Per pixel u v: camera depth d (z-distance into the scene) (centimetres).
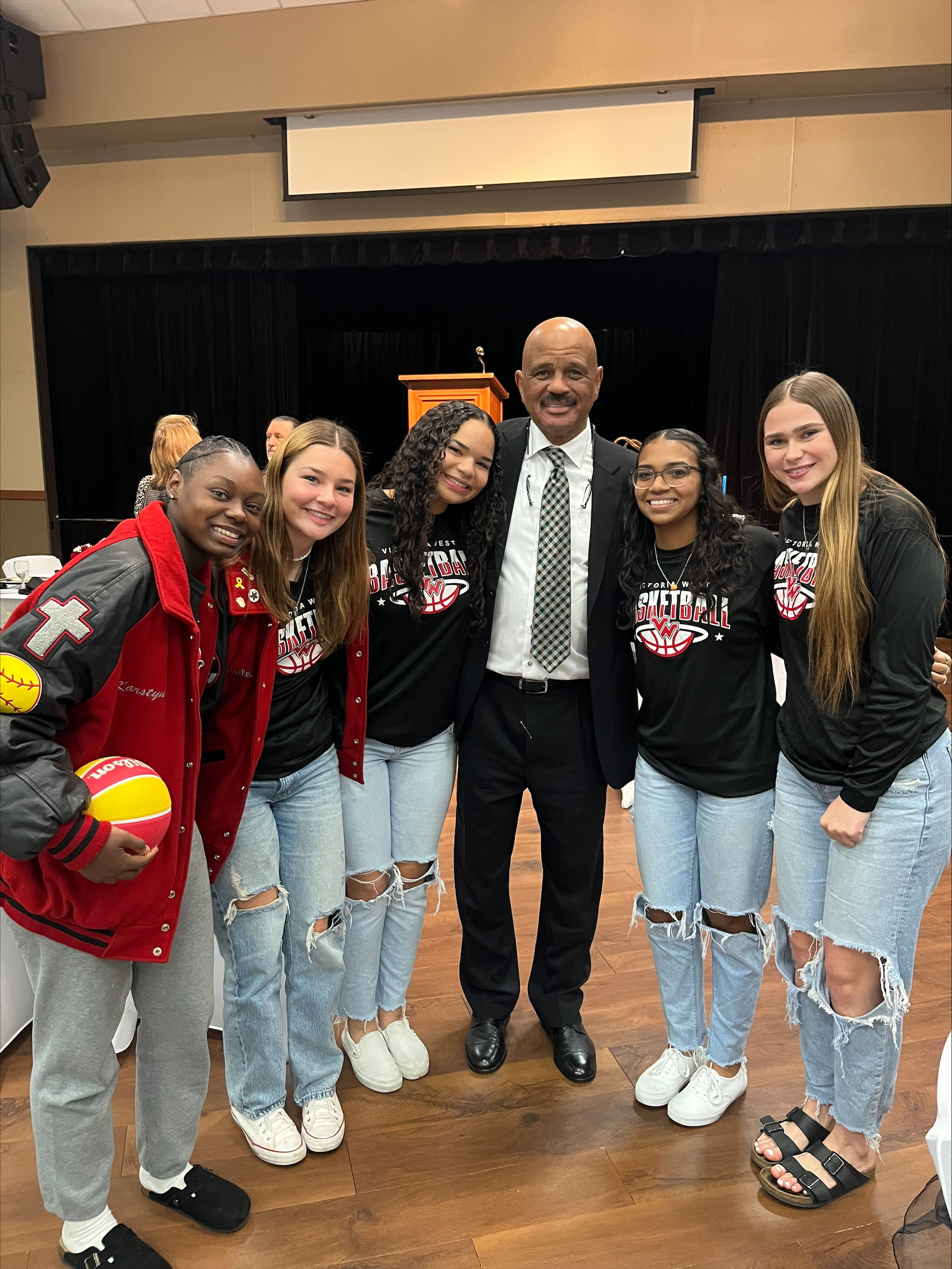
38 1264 140
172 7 575
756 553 157
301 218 649
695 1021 180
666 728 167
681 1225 149
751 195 597
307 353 873
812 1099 164
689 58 545
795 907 154
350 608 153
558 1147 168
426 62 570
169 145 661
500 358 833
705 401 806
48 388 745
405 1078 188
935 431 672
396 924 189
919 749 136
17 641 107
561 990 195
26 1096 180
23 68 591
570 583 176
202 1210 147
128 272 692
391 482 172
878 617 133
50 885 117
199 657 125
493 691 183
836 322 671
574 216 615
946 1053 80
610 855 303
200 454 118
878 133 578
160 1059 138
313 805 160
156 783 117
